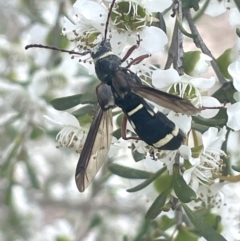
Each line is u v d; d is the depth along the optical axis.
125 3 0.20
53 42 0.26
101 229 0.30
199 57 0.20
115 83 0.19
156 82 0.20
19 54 0.28
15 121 0.27
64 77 0.27
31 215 0.30
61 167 0.33
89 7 0.20
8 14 0.29
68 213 0.33
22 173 0.30
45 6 0.26
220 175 0.20
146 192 0.21
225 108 0.20
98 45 0.20
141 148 0.20
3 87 0.27
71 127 0.21
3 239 0.30
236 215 0.22
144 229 0.23
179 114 0.20
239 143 0.27
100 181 0.28
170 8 0.21
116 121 0.22
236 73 0.20
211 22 0.37
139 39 0.20
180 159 0.20
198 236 0.22
